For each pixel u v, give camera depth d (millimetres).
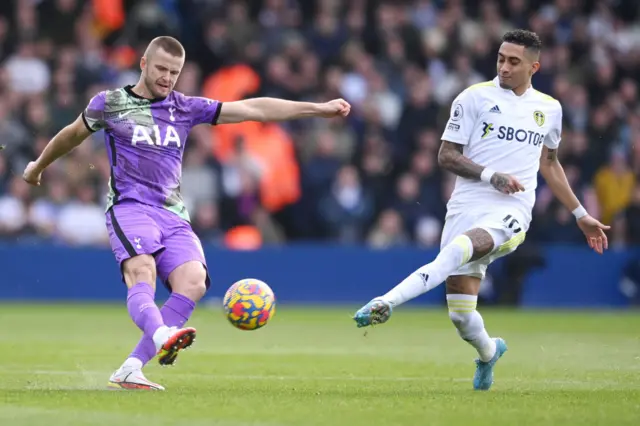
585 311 52219
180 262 20172
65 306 49375
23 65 56469
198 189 52938
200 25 59969
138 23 59125
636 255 54625
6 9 59969
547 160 22594
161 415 15758
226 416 15750
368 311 19156
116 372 19766
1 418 15312
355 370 25156
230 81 57812
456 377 23750
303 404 17250
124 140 20438
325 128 56219
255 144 54188
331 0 61562
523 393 19797
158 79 20391
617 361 28047
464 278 21047
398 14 61719
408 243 53781
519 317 47312
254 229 53219
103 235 52094
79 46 57531
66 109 53969
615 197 57125
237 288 20062
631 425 15336
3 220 51062
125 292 51469
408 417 15867
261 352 30109
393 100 59125
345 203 54500
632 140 60219
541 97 21672
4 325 38938
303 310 49875
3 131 52188
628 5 66688
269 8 61062
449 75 60219
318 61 59781
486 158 21219
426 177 54438
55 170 51719
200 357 28297
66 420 15133
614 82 64625
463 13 64750
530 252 53250
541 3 66000
